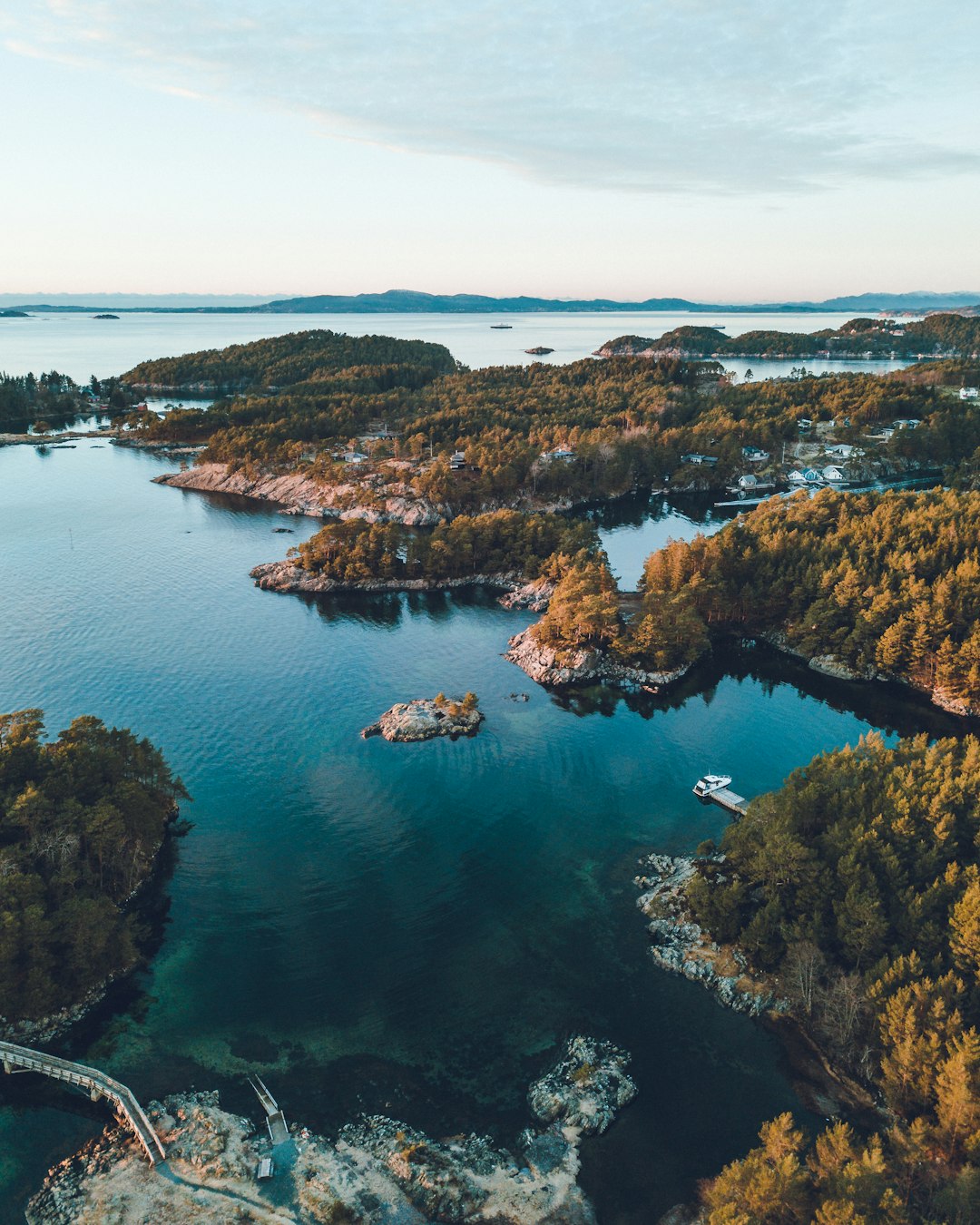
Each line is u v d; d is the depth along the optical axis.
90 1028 81.62
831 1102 72.31
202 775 125.19
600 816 116.31
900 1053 67.56
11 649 169.00
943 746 105.12
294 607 198.75
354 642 177.50
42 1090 74.94
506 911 97.50
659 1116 71.69
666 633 162.62
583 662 160.50
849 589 166.12
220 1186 65.44
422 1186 65.50
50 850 90.44
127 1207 63.69
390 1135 70.06
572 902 98.94
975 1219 55.31
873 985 75.06
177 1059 78.00
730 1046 78.50
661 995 84.88
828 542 186.12
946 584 156.00
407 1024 81.81
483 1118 71.88
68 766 97.75
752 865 93.94
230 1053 78.62
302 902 99.31
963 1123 60.78
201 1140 69.38
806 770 107.75
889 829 90.88
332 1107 72.75
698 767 129.25
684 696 154.38
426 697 152.12
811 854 88.69
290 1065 77.25
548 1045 79.19
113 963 88.06
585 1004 83.81
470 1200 64.56
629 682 158.88
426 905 98.62
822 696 154.88
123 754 106.38
